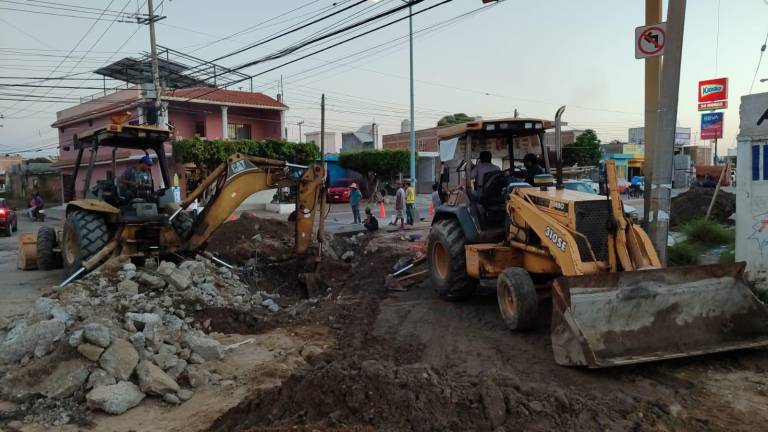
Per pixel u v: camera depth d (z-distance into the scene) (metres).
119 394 4.65
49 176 46.25
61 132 43.00
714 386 4.75
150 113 29.09
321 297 8.74
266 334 6.72
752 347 5.35
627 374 5.00
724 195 16.42
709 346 5.19
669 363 5.21
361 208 30.73
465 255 7.45
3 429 4.32
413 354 5.89
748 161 7.65
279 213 27.20
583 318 5.12
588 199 5.98
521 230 6.81
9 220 20.00
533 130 8.08
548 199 6.30
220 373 5.43
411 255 11.35
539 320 6.62
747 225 7.68
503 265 6.99
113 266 8.06
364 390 4.47
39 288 9.32
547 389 4.57
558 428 4.03
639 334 5.21
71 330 5.36
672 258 9.59
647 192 7.99
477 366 5.38
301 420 4.29
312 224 9.45
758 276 7.57
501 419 4.14
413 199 19.61
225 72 20.91
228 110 35.16
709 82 13.02
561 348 5.11
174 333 5.78
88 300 6.46
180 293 7.36
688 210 16.48
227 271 9.10
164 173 10.10
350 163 38.94
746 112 7.65
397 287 8.77
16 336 5.34
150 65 30.12
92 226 8.92
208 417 4.51
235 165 9.05
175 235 9.12
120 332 5.39
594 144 46.12
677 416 4.22
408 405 4.27
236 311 7.24
